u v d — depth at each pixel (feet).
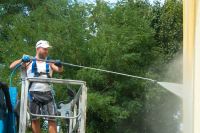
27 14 85.71
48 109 26.73
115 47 59.77
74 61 61.05
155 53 64.18
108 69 60.59
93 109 57.06
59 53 60.90
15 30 63.36
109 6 64.49
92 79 59.00
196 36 26.94
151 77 62.28
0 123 25.41
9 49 61.82
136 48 62.90
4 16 82.74
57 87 56.54
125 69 61.41
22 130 25.55
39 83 26.71
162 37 68.90
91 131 59.67
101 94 59.88
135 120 64.03
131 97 62.44
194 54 27.02
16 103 26.11
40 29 62.34
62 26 61.62
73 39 61.31
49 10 65.16
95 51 60.18
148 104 64.03
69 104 28.12
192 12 27.58
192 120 26.55
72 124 27.91
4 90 25.58
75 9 63.36
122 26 62.23
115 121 59.00
